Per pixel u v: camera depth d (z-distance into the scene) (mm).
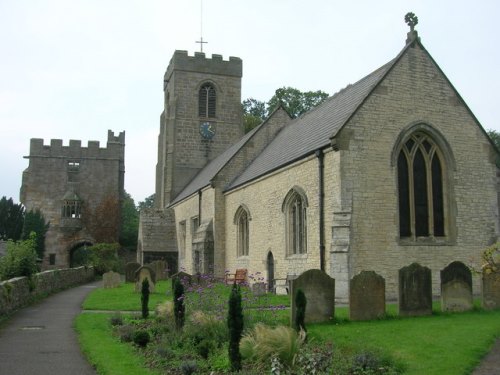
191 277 28688
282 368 10914
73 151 65562
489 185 24125
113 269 56562
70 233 64250
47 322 18969
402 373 10570
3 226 65188
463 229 23312
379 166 22453
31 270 25266
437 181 23641
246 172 35688
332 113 27594
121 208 67938
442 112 23797
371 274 16812
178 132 53062
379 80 23000
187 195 44938
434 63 24016
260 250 29984
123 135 69062
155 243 50094
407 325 15367
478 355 11867
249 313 15445
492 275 18391
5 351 13781
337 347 12422
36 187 64250
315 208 23766
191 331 14367
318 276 16219
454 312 17750
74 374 11336
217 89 54375
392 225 22281
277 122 38969
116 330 16453
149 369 11594
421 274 17422
